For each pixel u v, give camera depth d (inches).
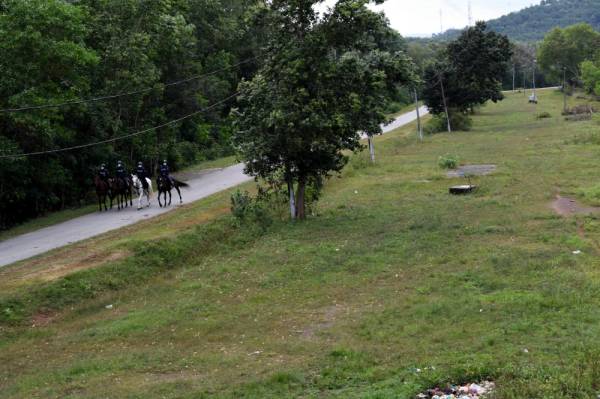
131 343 575.5
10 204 1242.0
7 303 678.5
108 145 1467.8
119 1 1465.3
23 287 719.7
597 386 390.0
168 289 761.0
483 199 1132.5
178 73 1838.1
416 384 416.8
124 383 471.8
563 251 742.5
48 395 457.7
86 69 1386.6
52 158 1311.5
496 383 410.6
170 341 571.2
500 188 1215.6
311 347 518.0
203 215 1074.7
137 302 725.9
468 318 546.0
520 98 4311.0
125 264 821.9
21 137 1210.0
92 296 741.3
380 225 976.3
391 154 1918.1
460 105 2733.8
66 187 1391.5
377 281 703.7
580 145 1809.8
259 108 1007.6
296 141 948.6
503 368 426.9
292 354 508.1
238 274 786.2
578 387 385.1
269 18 991.0
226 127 2297.0
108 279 776.9
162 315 645.9
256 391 433.1
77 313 698.8
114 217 1146.0
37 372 524.1
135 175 1293.1
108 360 527.5
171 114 1907.0
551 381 395.2
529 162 1541.6
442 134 2466.8
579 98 3897.6
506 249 773.3
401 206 1122.0
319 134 955.3
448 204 1110.4
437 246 823.1
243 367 487.5
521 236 839.7
